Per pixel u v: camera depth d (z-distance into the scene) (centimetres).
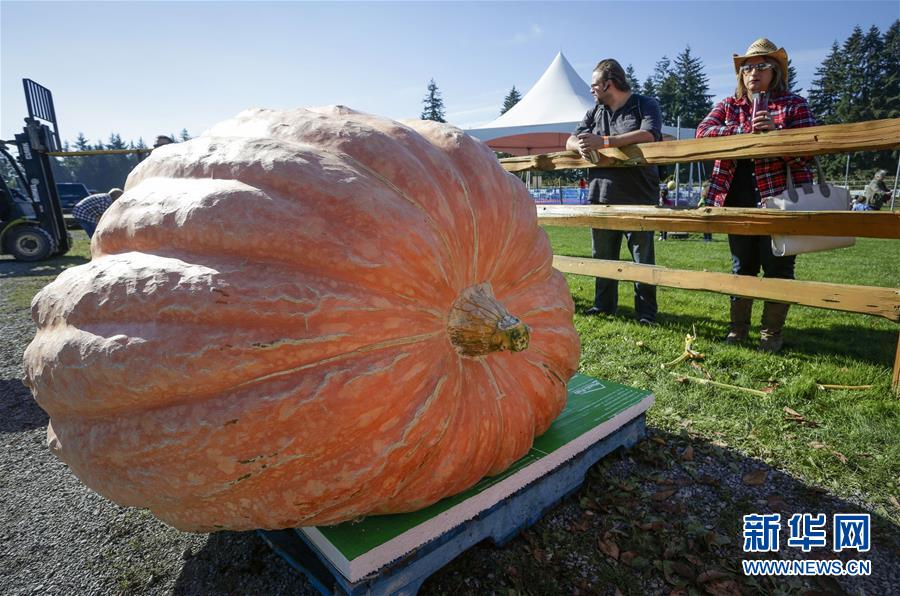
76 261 1118
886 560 197
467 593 186
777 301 375
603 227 462
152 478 147
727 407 314
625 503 229
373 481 152
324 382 142
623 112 473
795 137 345
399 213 156
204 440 139
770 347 407
